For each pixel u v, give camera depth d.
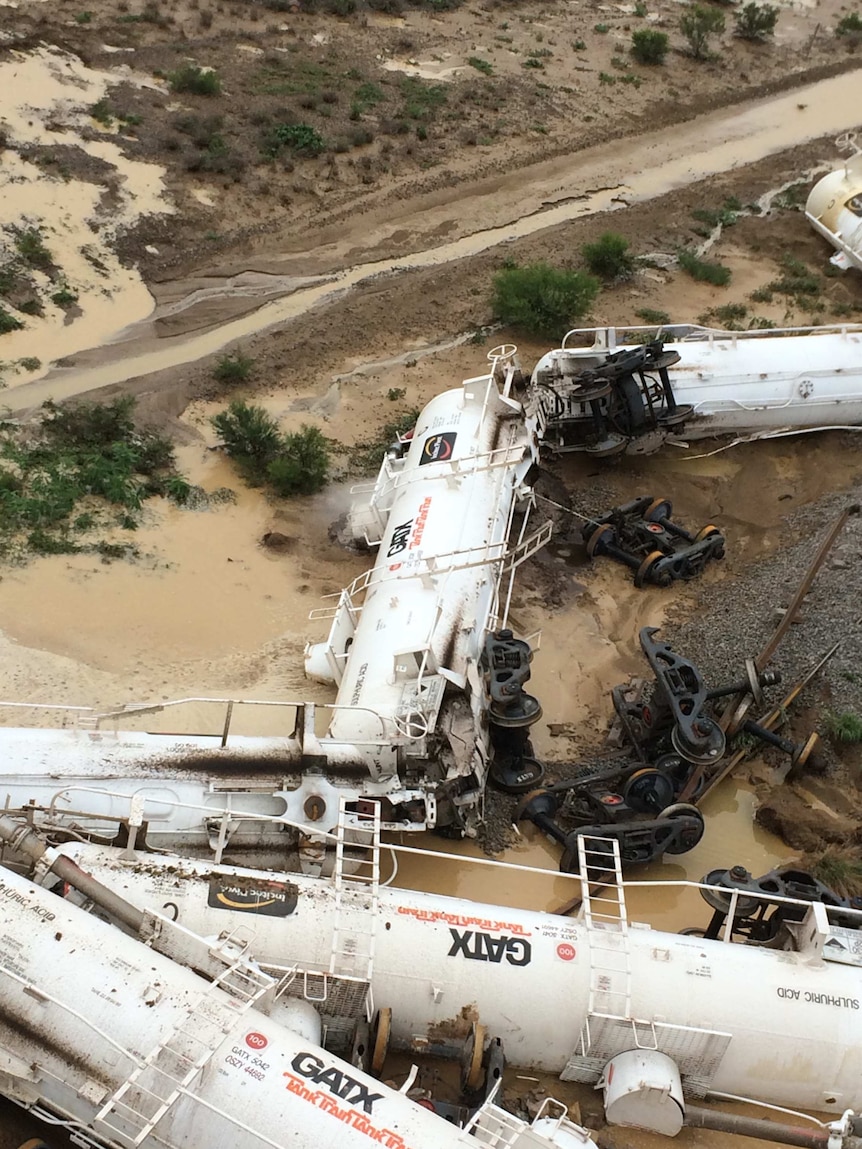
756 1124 15.39
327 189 41.88
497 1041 15.82
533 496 27.39
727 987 16.22
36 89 41.94
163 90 44.81
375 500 26.44
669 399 30.02
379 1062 15.55
